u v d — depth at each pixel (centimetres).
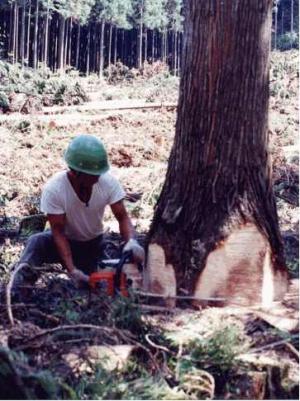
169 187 418
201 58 404
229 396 328
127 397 300
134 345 347
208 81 403
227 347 338
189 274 405
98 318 378
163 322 380
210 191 405
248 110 402
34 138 1403
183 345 350
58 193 424
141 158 1220
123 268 445
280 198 802
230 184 404
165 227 412
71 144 421
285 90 1931
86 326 351
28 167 1140
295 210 752
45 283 458
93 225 443
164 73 2978
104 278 410
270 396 331
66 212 429
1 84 2045
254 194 406
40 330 359
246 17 398
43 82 2047
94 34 4850
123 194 438
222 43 399
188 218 408
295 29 4556
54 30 4547
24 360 314
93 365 323
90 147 414
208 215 405
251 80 402
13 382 298
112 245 588
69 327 351
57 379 309
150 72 2994
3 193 963
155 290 413
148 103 1947
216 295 402
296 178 927
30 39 4494
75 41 4931
